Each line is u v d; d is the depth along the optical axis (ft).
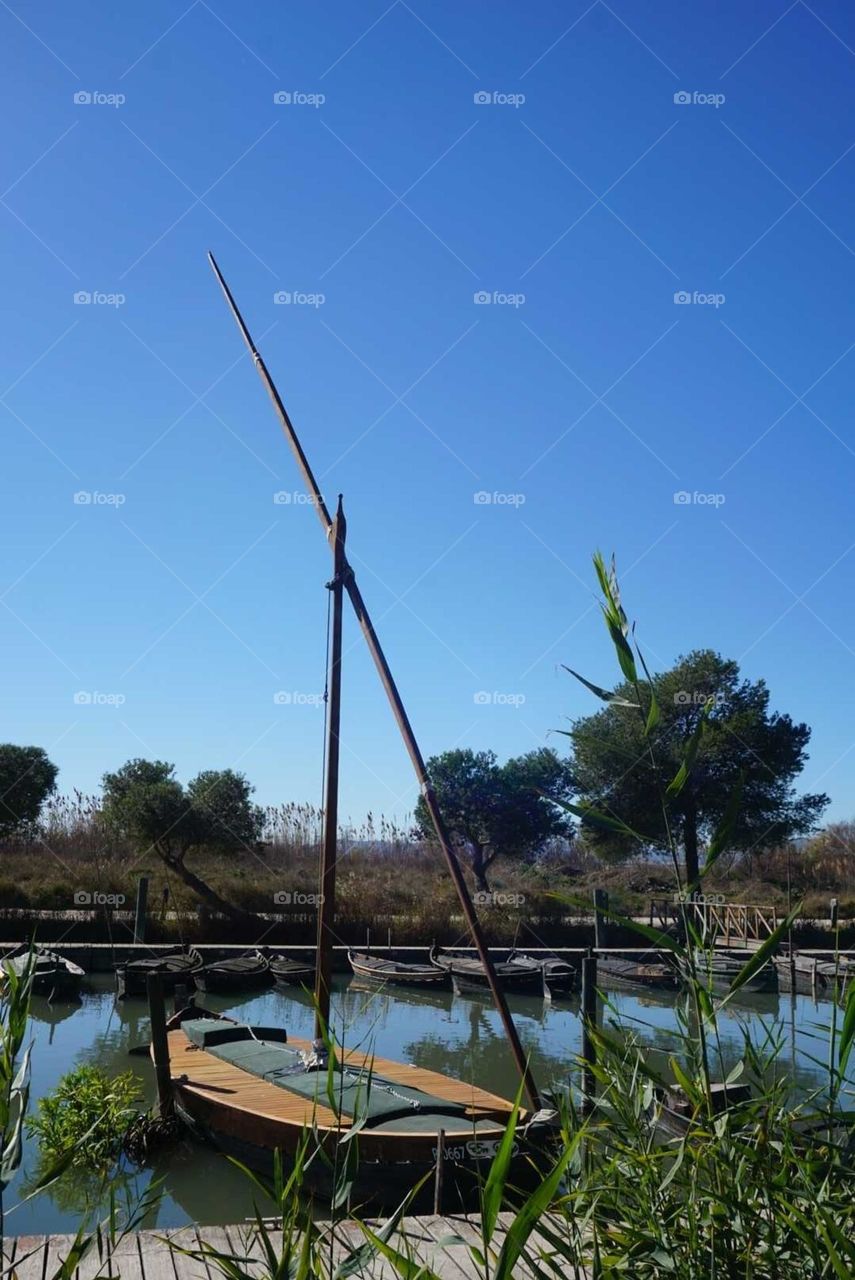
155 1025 36.76
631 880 99.81
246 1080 36.76
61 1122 31.71
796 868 112.98
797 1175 9.78
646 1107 11.19
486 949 35.86
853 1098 11.02
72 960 80.33
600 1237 10.14
